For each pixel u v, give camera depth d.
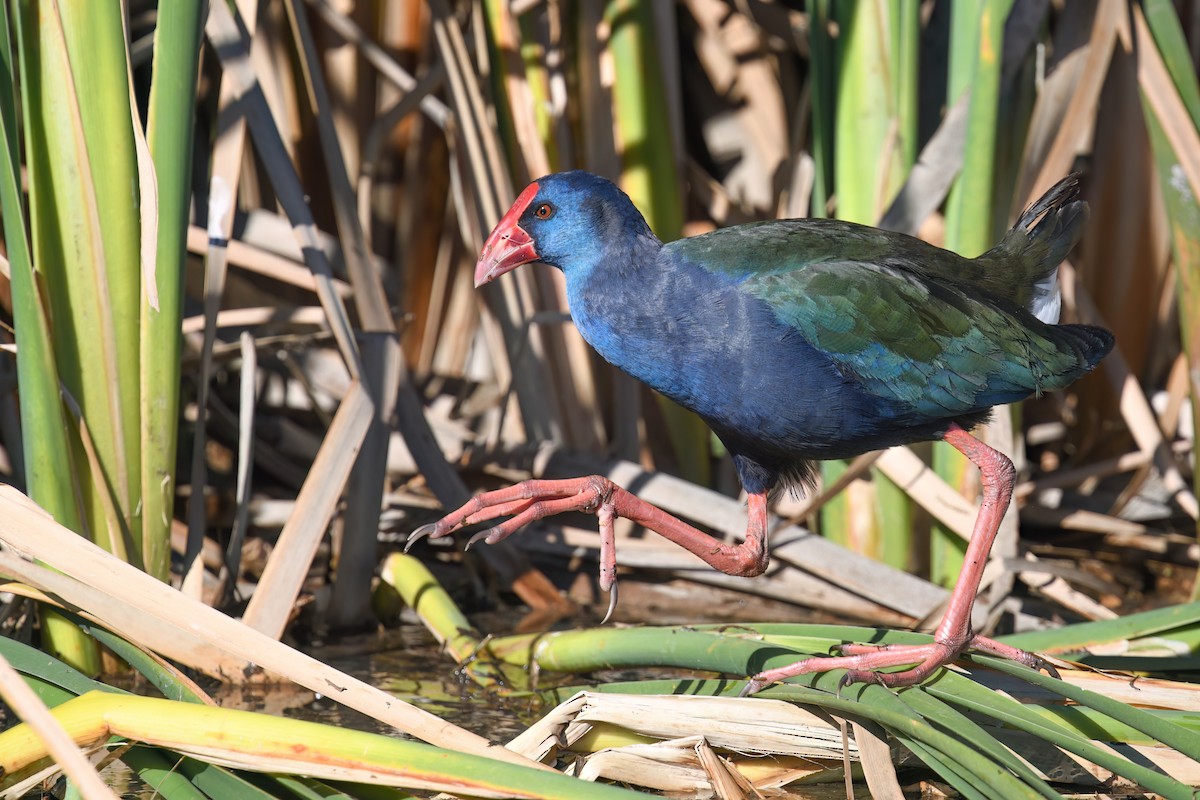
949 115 8.45
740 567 6.96
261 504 9.32
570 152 9.96
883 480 9.12
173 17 6.45
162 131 6.60
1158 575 9.92
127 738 5.20
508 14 9.53
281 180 8.07
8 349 7.04
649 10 9.56
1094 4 8.75
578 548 9.52
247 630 5.54
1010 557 8.66
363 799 5.29
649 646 6.77
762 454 7.06
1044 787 5.05
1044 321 7.34
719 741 6.07
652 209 9.80
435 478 9.12
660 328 6.56
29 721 4.15
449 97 9.40
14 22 7.43
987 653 6.41
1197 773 6.04
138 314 6.89
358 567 8.44
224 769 5.24
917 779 6.45
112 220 6.71
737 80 11.07
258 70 9.61
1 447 8.66
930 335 6.53
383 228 11.06
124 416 6.94
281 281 10.02
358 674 7.73
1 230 8.12
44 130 6.64
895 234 6.99
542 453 9.71
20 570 6.26
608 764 5.96
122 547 6.98
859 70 8.60
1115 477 10.62
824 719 6.08
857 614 9.05
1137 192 10.43
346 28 9.92
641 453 10.09
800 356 6.46
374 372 8.46
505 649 7.78
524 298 9.69
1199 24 10.38
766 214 10.98
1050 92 8.89
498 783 4.93
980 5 8.06
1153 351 10.71
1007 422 8.84
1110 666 7.34
